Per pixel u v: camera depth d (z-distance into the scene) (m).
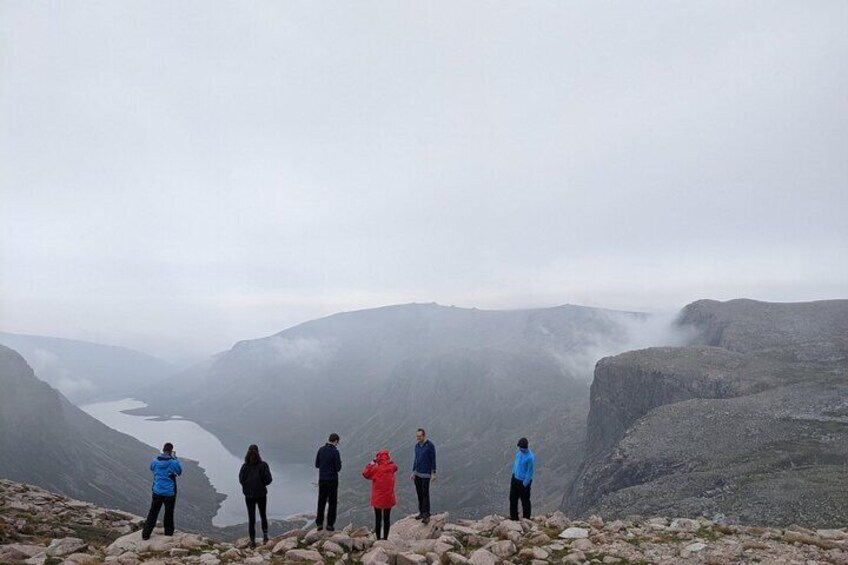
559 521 18.25
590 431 151.62
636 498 68.88
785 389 95.62
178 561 13.69
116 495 173.12
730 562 13.19
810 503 51.78
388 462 16.86
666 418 94.38
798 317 162.50
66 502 22.20
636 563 13.60
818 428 75.56
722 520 54.38
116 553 14.70
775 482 59.16
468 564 13.61
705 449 78.88
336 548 15.16
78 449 193.62
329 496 17.22
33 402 187.88
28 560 14.05
